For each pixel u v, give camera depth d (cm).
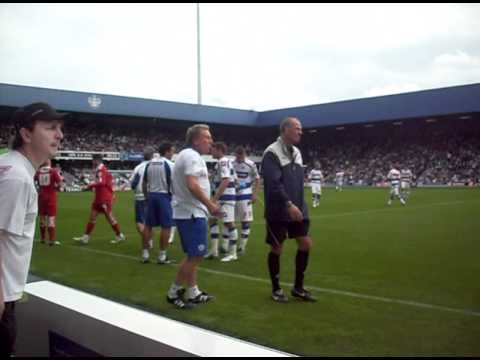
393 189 1962
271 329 400
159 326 219
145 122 4566
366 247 846
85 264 718
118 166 4491
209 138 459
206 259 757
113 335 221
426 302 484
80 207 1948
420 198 2292
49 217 925
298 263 496
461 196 2402
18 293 215
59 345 257
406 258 734
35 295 269
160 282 589
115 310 241
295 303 485
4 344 216
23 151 217
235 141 5219
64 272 655
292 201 475
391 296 509
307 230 491
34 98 3419
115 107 3866
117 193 3269
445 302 483
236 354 191
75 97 3644
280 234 479
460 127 4144
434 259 723
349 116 4109
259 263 721
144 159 843
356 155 4747
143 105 4022
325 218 1403
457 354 339
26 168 212
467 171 3894
